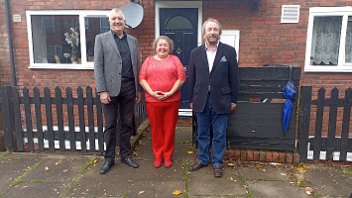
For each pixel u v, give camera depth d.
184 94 6.98
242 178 3.77
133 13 6.45
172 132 4.04
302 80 6.56
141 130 5.38
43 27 6.95
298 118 4.27
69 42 6.98
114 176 3.83
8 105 4.62
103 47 3.71
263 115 4.25
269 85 4.20
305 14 6.34
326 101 4.14
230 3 6.46
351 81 6.48
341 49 6.45
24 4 6.80
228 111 3.80
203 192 3.42
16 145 4.73
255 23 6.46
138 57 4.03
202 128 3.93
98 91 3.73
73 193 3.42
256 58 6.58
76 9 6.75
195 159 4.33
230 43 6.55
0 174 3.92
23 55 6.99
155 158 4.12
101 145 4.53
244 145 4.36
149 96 3.96
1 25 6.93
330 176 3.84
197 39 6.85
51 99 4.55
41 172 3.96
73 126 4.57
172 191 3.44
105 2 6.68
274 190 3.47
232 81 3.76
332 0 6.26
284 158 4.21
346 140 4.18
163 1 6.70
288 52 6.50
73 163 4.24
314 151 4.24
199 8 6.65
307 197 3.33
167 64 3.88
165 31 6.87
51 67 6.96
